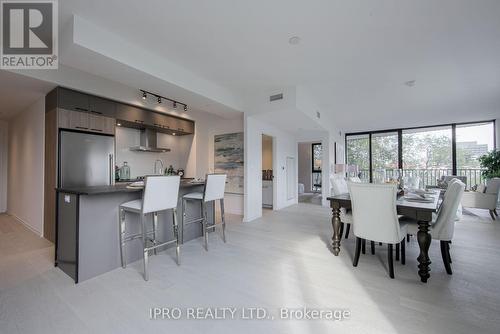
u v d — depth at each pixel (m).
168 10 2.08
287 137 6.48
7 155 5.34
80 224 2.14
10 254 2.79
